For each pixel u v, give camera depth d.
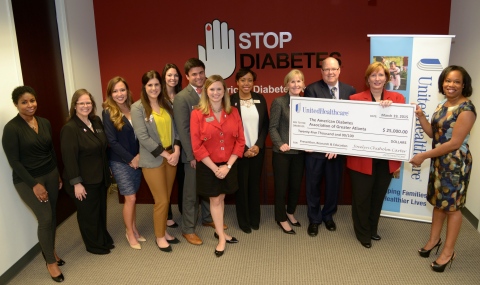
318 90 3.27
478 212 3.54
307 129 3.20
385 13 3.95
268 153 4.14
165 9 4.15
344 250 3.24
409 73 3.43
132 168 3.22
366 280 2.82
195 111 2.92
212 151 2.95
